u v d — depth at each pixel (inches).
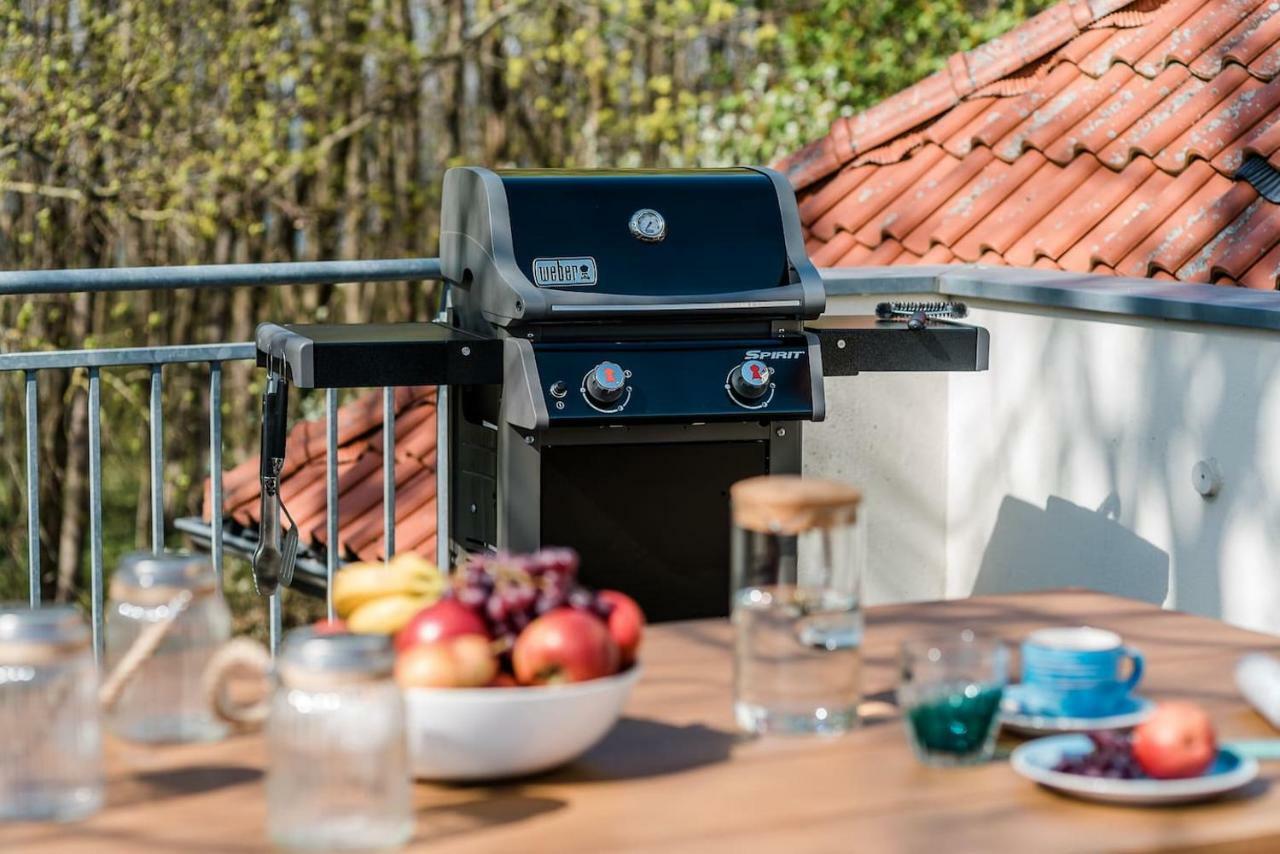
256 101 393.4
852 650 62.8
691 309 116.6
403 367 116.6
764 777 57.8
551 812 54.2
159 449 132.6
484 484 126.4
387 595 61.7
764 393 118.6
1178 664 73.1
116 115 377.7
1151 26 224.8
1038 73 228.2
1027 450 149.5
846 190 223.9
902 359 127.3
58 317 404.8
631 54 427.5
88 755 54.0
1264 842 52.7
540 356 115.0
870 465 158.4
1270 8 221.9
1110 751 57.0
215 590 61.5
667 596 122.6
